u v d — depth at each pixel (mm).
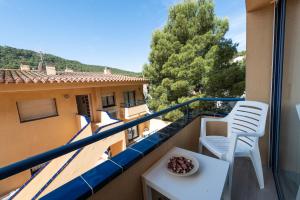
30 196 2877
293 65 1280
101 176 798
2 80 3254
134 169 964
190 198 771
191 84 6215
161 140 1195
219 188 828
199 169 990
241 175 1657
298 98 1190
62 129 4918
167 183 887
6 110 3801
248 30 1730
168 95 7023
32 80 3652
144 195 996
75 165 2969
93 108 5855
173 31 6633
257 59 1725
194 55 5941
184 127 1625
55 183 2670
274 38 1560
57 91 4754
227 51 5641
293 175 1221
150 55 7273
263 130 1344
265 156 1812
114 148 4277
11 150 3920
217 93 5656
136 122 1115
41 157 607
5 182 3795
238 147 1525
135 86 7641
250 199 1352
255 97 1782
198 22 6219
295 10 1260
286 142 1384
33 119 4312
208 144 1549
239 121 1684
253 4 1546
